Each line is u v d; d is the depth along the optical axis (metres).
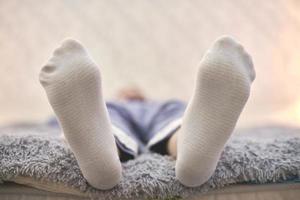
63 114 0.61
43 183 0.68
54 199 0.68
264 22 1.88
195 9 1.91
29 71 1.80
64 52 0.63
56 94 0.61
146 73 1.84
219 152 0.64
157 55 1.86
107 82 1.81
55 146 0.71
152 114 0.99
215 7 1.90
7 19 1.85
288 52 1.82
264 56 1.82
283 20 1.87
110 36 1.87
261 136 1.02
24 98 1.76
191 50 1.86
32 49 1.83
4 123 1.46
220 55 0.62
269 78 1.78
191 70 1.84
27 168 0.67
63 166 0.67
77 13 1.88
